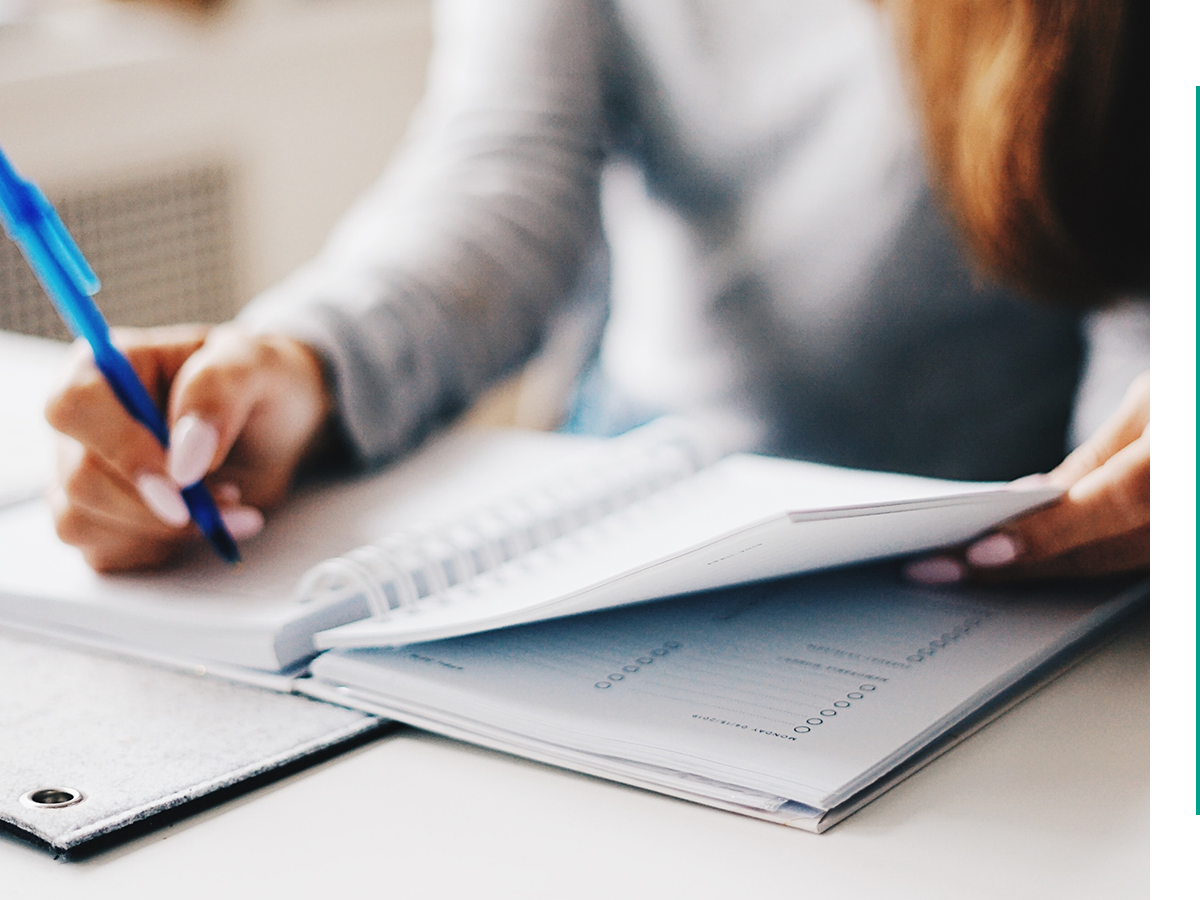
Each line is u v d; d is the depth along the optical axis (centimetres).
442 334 70
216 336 57
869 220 85
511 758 39
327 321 63
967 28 74
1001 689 41
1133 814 35
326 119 184
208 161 167
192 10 164
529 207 82
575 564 47
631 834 34
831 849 34
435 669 42
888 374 87
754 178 89
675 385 93
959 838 34
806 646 44
